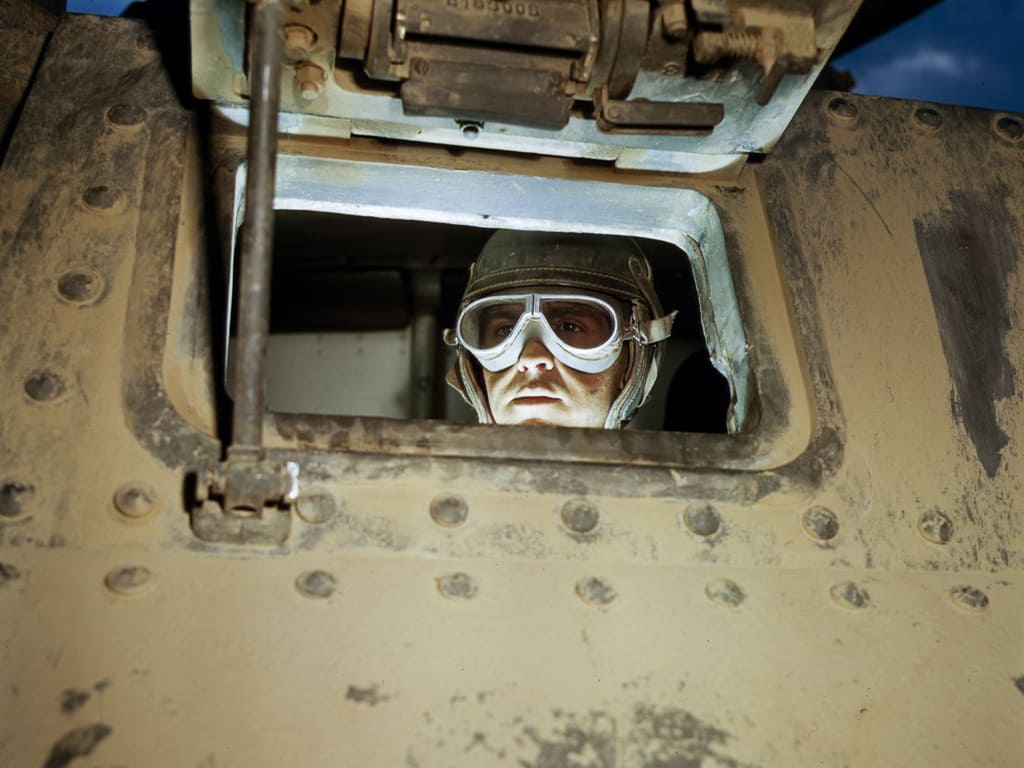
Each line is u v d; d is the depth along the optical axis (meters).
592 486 1.30
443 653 1.13
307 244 2.73
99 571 1.14
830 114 1.70
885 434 1.42
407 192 1.60
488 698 1.11
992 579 1.33
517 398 2.11
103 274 1.34
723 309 1.59
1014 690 1.22
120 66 1.54
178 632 1.10
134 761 1.01
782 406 1.44
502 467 1.29
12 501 1.17
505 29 1.28
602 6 1.30
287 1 1.23
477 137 1.50
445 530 1.24
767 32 1.35
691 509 1.31
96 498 1.19
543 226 1.69
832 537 1.33
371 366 2.88
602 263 2.15
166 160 1.46
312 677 1.09
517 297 2.13
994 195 1.68
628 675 1.15
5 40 1.56
